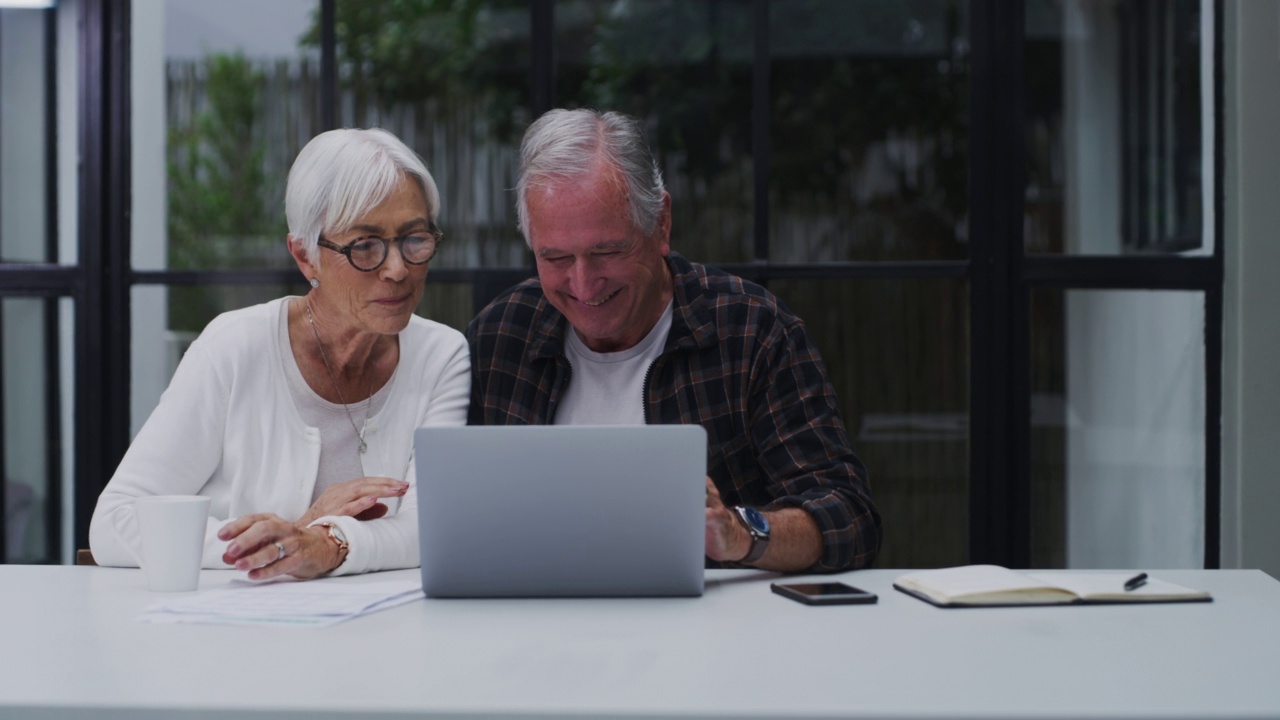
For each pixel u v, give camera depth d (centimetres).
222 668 98
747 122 382
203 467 172
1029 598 126
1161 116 299
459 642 108
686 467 129
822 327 326
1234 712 85
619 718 85
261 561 139
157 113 335
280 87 350
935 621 118
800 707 85
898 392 324
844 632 113
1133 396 299
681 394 188
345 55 402
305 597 129
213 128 346
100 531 157
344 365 177
